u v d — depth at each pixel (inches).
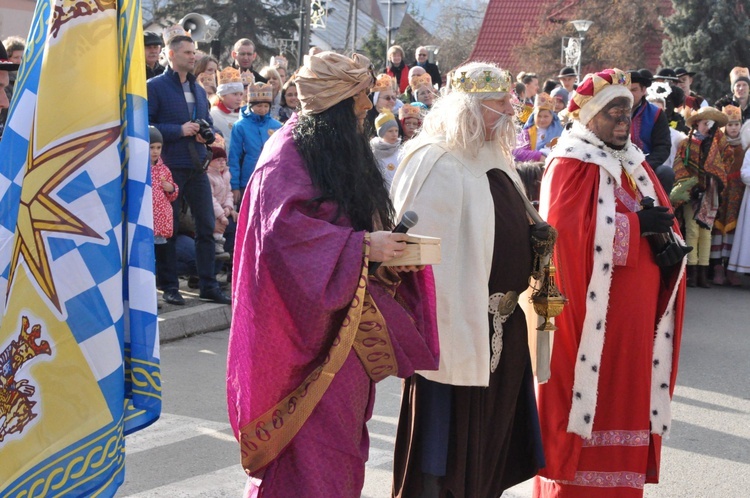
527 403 151.1
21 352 109.7
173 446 194.5
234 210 341.4
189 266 327.9
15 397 109.9
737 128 416.2
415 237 111.3
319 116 116.6
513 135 147.2
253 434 112.2
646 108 335.9
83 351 109.5
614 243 157.4
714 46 1161.4
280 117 381.7
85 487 109.7
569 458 157.6
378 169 120.2
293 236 108.8
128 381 113.6
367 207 116.0
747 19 1152.2
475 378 138.3
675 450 207.6
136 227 112.3
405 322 118.7
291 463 112.8
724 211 417.7
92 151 109.6
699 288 414.9
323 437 112.0
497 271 143.6
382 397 235.6
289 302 108.7
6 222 112.9
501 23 1498.5
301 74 116.5
